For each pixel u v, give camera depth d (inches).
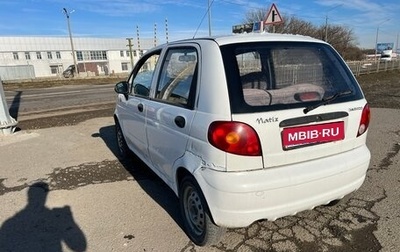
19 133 275.1
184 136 97.5
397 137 216.5
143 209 128.7
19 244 107.2
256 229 110.1
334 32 2050.9
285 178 84.4
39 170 179.9
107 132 271.6
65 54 2613.2
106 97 590.2
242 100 84.0
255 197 82.6
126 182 158.1
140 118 138.6
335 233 106.3
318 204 92.8
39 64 2532.0
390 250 96.3
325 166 90.6
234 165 82.6
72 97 610.2
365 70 850.8
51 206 134.6
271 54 96.3
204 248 101.0
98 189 150.5
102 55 2755.9
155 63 132.7
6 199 142.6
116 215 124.6
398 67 1023.0
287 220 115.0
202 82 92.4
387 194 132.1
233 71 87.3
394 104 357.7
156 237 108.3
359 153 99.6
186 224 107.1
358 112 98.3
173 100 108.7
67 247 104.6
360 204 124.6
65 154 209.6
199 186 91.4
